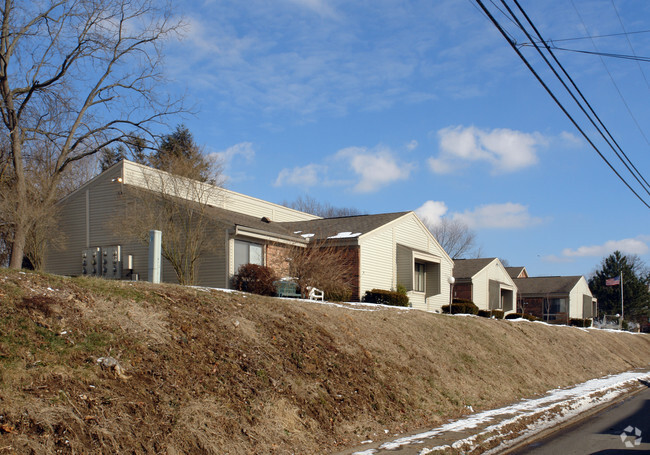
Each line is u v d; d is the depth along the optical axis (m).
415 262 32.19
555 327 28.48
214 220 22.94
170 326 9.09
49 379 6.47
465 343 17.19
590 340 29.42
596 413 13.90
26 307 7.73
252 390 8.54
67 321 7.86
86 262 25.30
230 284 22.44
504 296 48.09
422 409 11.38
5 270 8.88
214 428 7.18
